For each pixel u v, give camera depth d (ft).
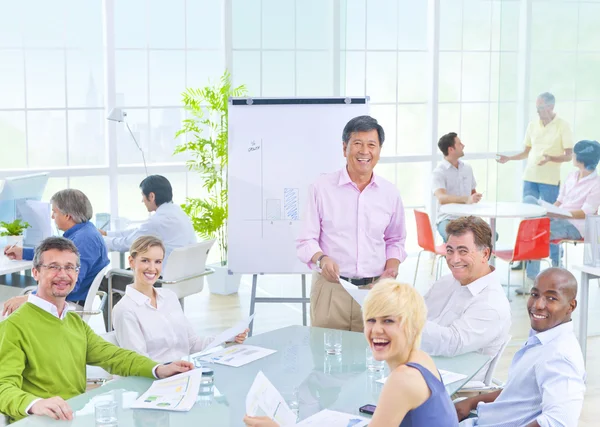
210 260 25.46
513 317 18.83
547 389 9.02
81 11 22.84
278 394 8.54
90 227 16.26
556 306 9.31
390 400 7.35
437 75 26.96
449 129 27.61
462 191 23.27
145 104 23.77
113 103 23.31
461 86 27.63
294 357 11.20
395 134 26.94
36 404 8.90
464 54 27.55
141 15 23.41
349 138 13.53
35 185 18.72
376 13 26.07
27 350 9.94
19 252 16.83
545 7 18.25
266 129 16.53
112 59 23.13
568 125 18.42
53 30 22.61
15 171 22.33
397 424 7.34
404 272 26.12
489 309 11.27
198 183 24.54
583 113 18.49
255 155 16.57
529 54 18.34
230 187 16.61
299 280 21.63
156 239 12.10
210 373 10.29
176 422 8.66
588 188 18.37
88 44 23.02
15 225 17.51
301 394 9.66
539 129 18.45
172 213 18.80
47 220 18.15
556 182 18.49
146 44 23.58
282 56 22.30
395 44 26.48
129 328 11.66
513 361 9.75
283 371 10.55
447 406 7.55
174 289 16.96
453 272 11.62
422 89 27.14
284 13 22.20
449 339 11.04
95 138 23.41
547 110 18.42
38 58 22.56
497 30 27.84
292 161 16.55
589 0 18.38
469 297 11.59
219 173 23.56
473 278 11.60
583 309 16.96
